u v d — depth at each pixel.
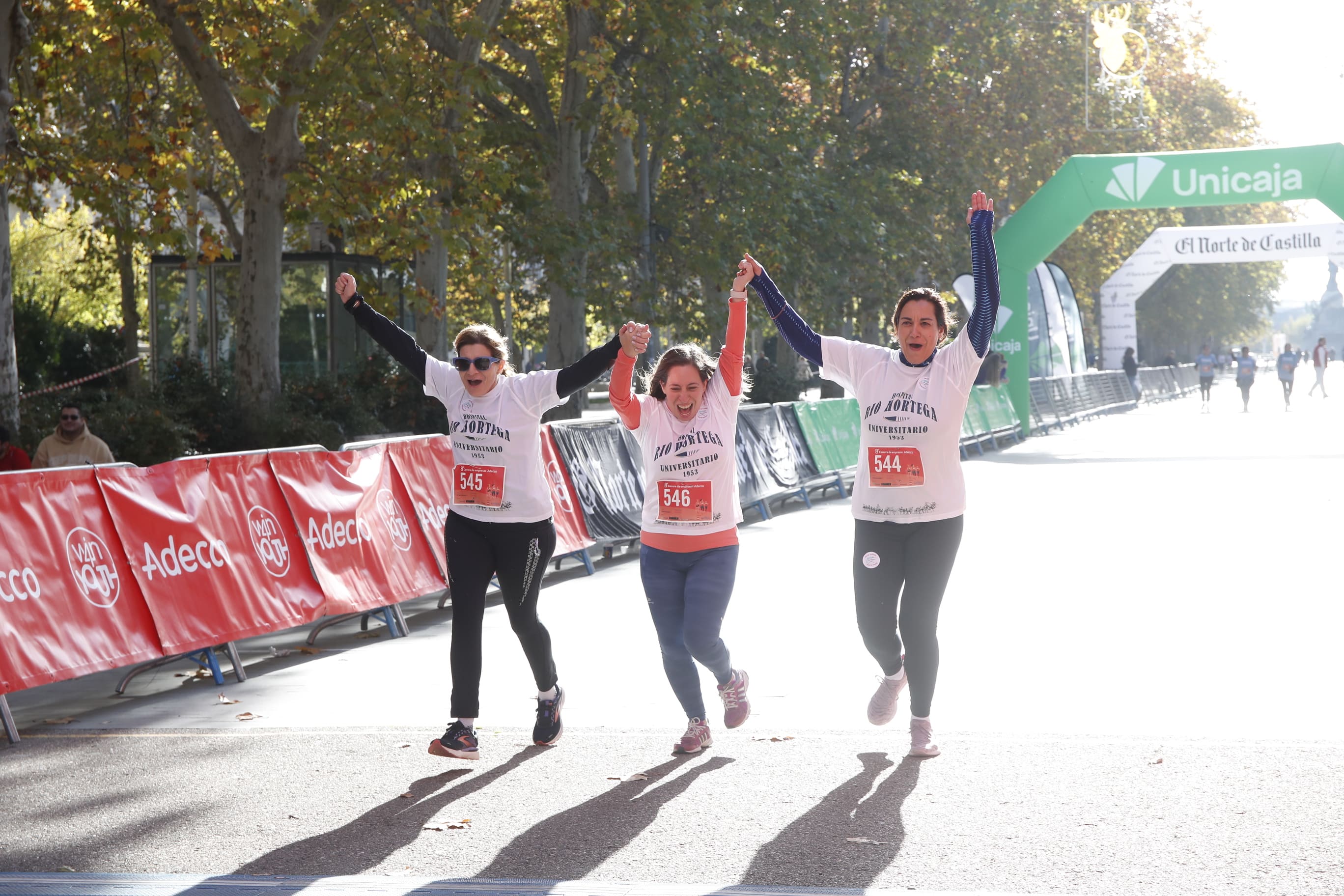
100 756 5.81
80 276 34.62
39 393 21.08
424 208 17.70
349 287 5.76
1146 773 5.02
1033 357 33.59
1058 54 35.97
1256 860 4.07
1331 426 28.34
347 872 4.22
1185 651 7.19
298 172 17.55
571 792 5.05
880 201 30.52
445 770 5.43
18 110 17.56
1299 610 8.22
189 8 16.66
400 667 7.73
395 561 9.20
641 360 25.58
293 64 17.66
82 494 6.84
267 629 7.73
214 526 7.63
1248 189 25.66
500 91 19.20
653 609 5.61
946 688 6.59
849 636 8.06
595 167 28.08
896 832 4.45
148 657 6.90
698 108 23.92
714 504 5.51
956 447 5.29
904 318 5.26
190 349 25.98
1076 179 26.88
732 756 5.50
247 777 5.39
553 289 24.52
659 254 27.48
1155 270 44.53
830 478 17.69
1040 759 5.27
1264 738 5.43
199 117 18.77
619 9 22.23
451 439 5.64
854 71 33.03
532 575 5.61
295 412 20.19
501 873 4.17
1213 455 21.53
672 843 4.41
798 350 5.53
